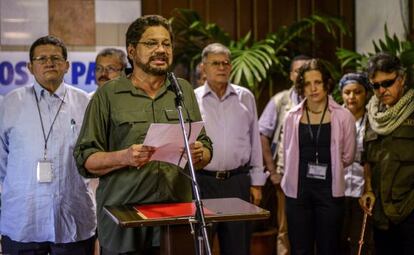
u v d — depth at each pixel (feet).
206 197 12.12
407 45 14.42
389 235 11.03
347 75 13.53
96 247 11.51
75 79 16.15
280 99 14.93
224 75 12.25
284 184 12.04
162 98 8.14
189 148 7.02
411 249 10.69
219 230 12.21
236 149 12.30
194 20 16.31
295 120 11.94
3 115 10.07
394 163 10.72
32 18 15.89
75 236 10.16
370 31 17.38
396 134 10.71
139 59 7.93
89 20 16.22
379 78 10.66
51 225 9.96
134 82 8.20
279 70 16.67
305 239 11.84
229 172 12.23
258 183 12.81
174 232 7.22
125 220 6.61
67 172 10.07
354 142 11.77
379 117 10.84
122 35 16.44
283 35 16.58
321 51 17.88
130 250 7.67
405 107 10.67
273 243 16.24
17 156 9.93
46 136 10.00
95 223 10.62
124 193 7.89
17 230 9.89
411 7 15.72
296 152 11.84
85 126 8.05
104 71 12.31
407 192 10.70
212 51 12.30
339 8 18.03
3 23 15.74
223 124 12.28
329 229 11.57
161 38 7.88
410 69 13.52
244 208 7.30
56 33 16.05
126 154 7.28
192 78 16.37
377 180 10.99
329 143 11.63
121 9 16.43
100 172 7.71
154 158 7.36
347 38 18.06
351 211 13.25
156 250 7.82
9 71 15.79
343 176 11.64
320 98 11.70
